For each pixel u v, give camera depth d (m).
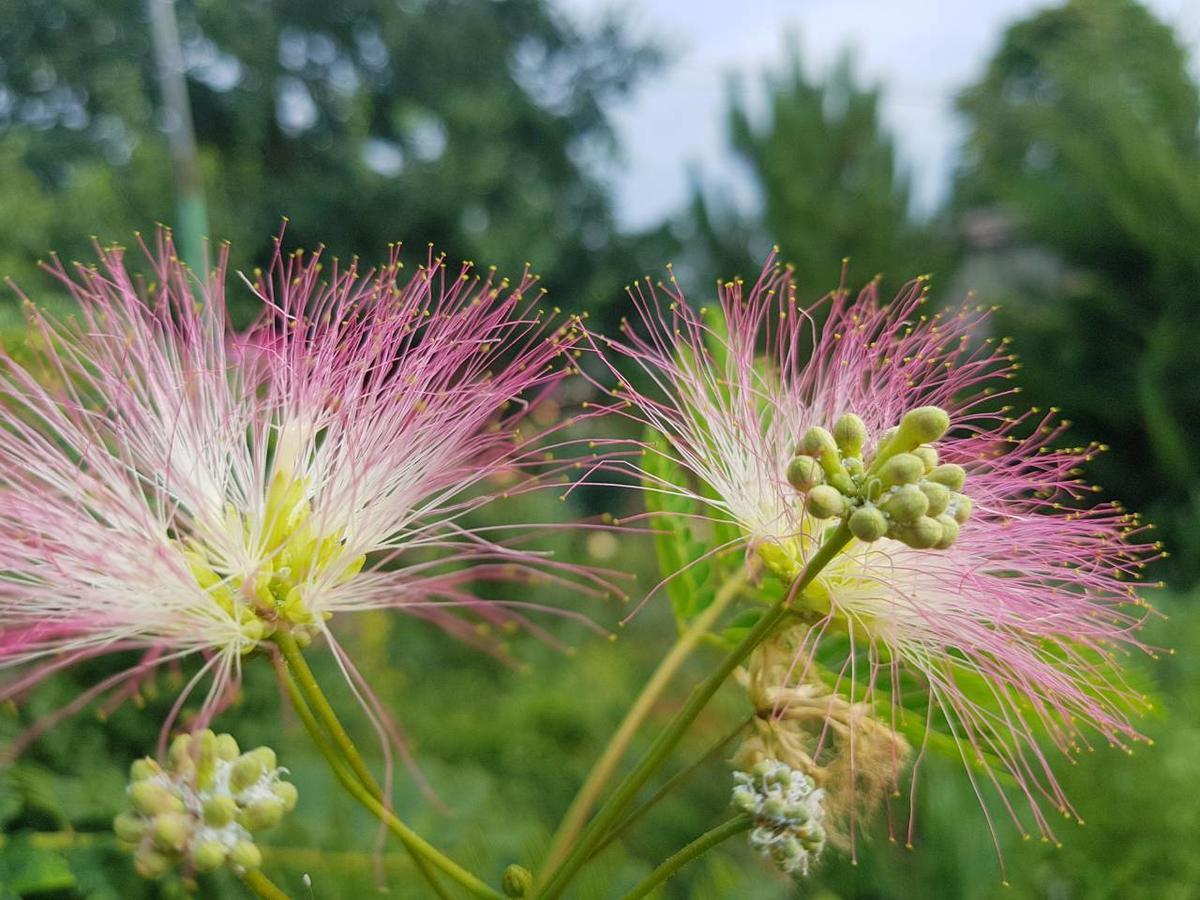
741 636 0.08
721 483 0.08
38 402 0.07
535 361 0.07
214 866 0.05
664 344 0.08
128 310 0.07
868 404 0.08
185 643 0.06
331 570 0.06
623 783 0.06
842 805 0.07
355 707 0.17
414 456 0.07
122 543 0.06
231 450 0.07
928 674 0.07
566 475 0.08
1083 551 0.08
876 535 0.06
